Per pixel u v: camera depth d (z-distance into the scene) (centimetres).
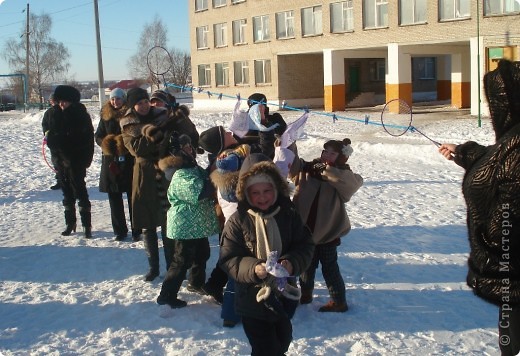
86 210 768
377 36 3234
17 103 5322
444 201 962
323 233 493
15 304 543
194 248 527
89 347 450
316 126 2481
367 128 2344
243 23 4159
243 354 432
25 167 1472
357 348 439
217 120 2955
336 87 3509
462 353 426
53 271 641
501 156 299
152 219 585
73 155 750
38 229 830
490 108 318
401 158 1508
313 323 488
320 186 497
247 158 446
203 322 496
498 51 2708
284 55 3916
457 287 564
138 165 588
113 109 729
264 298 351
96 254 700
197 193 507
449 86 4012
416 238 738
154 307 528
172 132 580
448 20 2886
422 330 470
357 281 587
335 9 3456
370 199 995
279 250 359
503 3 2667
